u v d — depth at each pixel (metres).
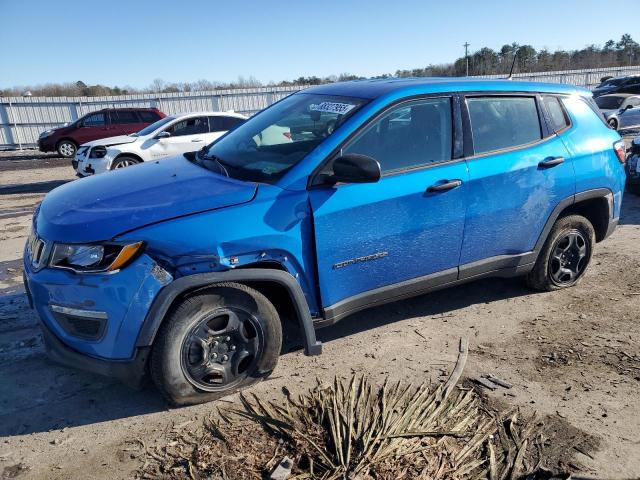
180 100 25.59
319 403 3.13
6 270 5.77
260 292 3.31
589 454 2.81
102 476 2.66
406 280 3.77
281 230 3.18
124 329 2.90
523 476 2.65
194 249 2.95
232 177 3.47
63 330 3.05
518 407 3.20
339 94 3.94
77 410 3.20
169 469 2.69
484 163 3.93
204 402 3.22
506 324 4.28
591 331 4.14
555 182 4.32
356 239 3.44
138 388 3.13
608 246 6.14
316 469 2.65
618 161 4.80
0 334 4.17
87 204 3.22
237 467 2.67
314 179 3.31
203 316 3.07
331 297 3.46
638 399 3.28
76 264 2.93
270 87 27.06
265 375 3.43
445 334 4.12
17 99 23.30
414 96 3.71
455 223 3.84
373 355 3.80
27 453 2.83
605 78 26.70
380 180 3.50
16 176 14.54
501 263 4.25
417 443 2.82
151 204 3.11
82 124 19.33
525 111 4.26
